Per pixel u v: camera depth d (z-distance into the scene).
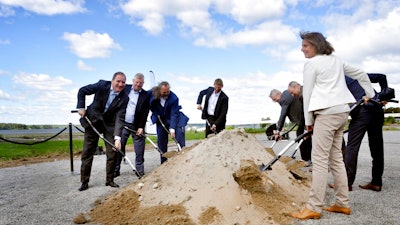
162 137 7.58
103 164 9.14
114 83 5.81
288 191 4.61
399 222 3.78
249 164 4.29
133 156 11.09
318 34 4.02
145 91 7.02
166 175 4.78
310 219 3.85
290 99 7.46
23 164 10.02
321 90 3.87
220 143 4.89
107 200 4.88
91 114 5.90
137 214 4.17
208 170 4.47
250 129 21.70
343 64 4.11
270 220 3.78
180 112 7.71
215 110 8.43
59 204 5.03
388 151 10.55
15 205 5.07
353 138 5.21
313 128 4.10
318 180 3.84
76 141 16.98
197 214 3.90
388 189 5.39
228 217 3.80
